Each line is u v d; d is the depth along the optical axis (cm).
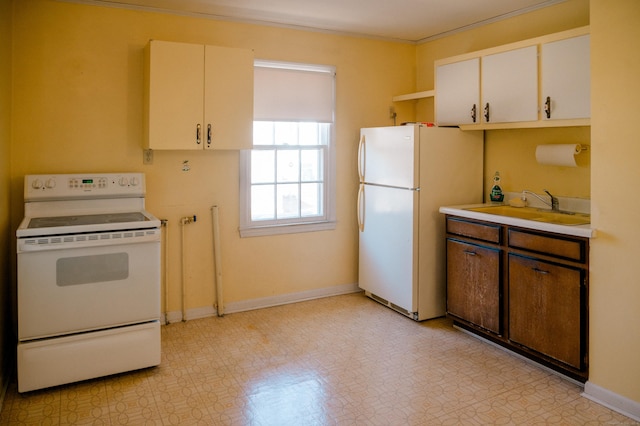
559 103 287
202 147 326
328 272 423
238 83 334
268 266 394
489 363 293
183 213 357
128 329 269
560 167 328
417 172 352
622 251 233
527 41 304
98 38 320
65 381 255
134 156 337
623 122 230
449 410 239
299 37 388
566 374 270
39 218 288
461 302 335
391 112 439
